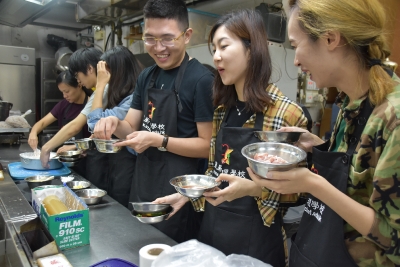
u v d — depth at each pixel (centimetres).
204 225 147
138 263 115
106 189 244
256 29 129
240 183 116
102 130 170
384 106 78
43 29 588
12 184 184
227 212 135
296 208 181
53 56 602
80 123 224
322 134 341
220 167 140
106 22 455
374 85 79
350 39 79
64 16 585
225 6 346
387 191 75
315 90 342
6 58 486
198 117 160
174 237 165
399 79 84
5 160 261
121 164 215
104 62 213
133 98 198
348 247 88
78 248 125
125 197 218
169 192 168
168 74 175
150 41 160
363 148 82
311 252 95
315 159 97
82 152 233
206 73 163
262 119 132
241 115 142
